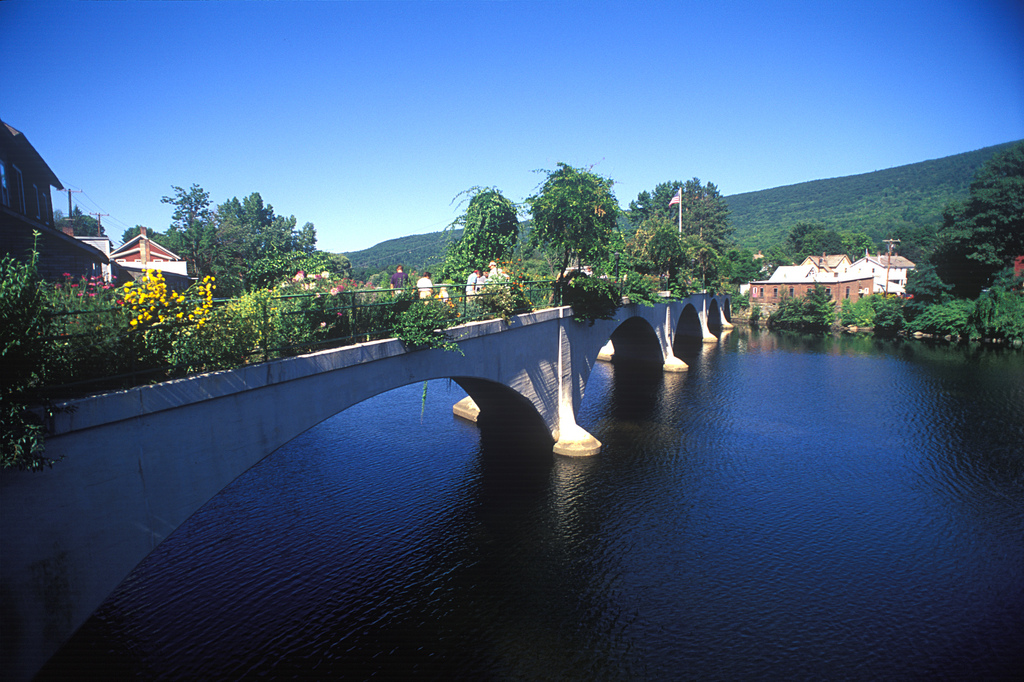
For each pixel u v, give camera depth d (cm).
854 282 7856
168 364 780
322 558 1480
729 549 1578
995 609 1323
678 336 6259
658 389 3556
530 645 1184
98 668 1066
